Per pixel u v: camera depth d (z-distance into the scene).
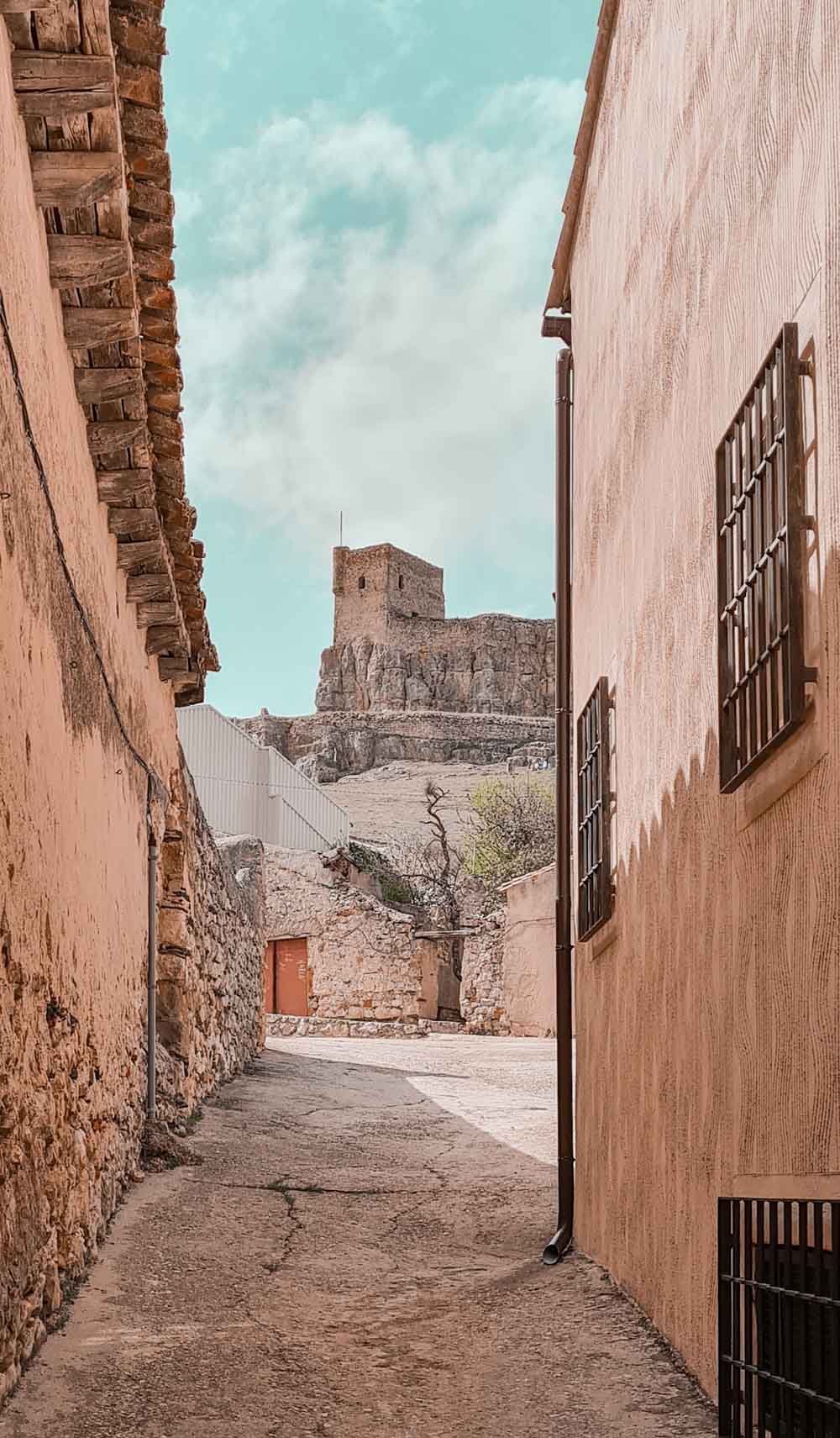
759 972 4.26
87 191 4.90
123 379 5.94
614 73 7.10
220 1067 12.72
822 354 3.69
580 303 8.33
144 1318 5.56
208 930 11.95
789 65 4.05
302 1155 9.84
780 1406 3.63
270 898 27.27
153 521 7.20
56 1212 5.28
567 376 8.73
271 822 32.72
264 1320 5.79
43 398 5.02
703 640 5.06
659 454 5.89
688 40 5.41
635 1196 6.13
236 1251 6.91
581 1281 6.64
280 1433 4.51
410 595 109.50
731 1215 4.24
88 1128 6.21
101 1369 4.86
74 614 5.82
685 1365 5.09
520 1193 8.98
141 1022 8.79
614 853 6.90
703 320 5.11
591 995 7.46
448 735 95.25
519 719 98.19
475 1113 12.79
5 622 4.23
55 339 5.36
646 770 6.09
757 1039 4.27
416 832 63.31
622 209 6.87
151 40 5.34
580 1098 7.66
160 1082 9.52
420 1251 7.43
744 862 4.45
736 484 4.59
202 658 10.23
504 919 26.45
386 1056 17.92
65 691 5.53
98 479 6.66
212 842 12.52
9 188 4.36
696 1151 5.03
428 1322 5.98
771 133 4.23
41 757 4.90
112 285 5.46
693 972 5.15
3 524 4.20
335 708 106.19
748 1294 3.95
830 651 3.58
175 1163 8.81
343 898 26.48
